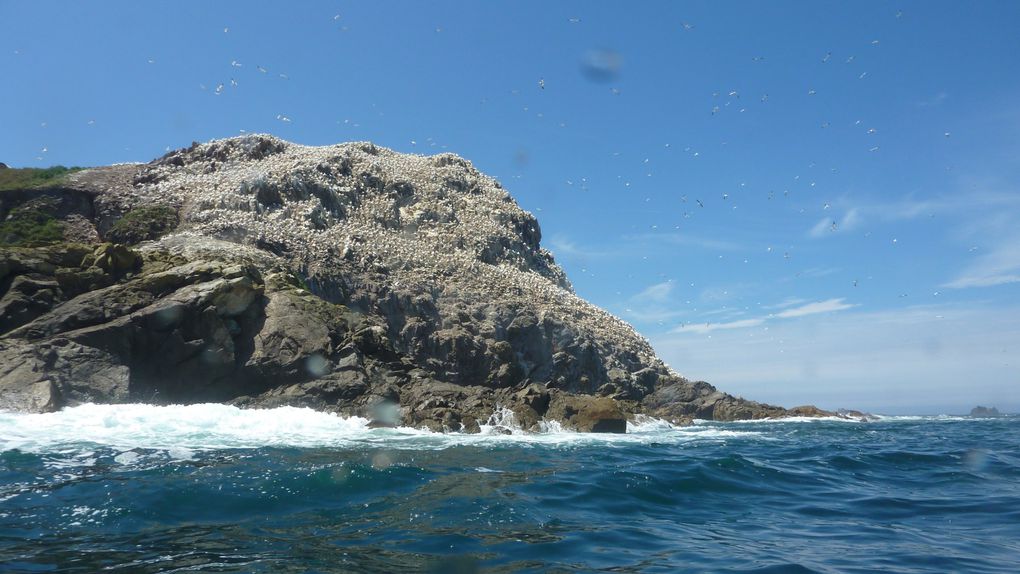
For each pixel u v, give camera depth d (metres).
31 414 26.19
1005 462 24.20
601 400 37.00
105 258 34.66
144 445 21.98
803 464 22.59
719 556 11.87
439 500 15.46
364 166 64.62
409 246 55.38
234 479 16.80
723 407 56.28
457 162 79.38
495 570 10.93
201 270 34.94
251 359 33.66
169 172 55.41
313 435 27.12
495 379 45.97
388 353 37.62
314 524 13.43
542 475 18.80
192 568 10.74
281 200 51.62
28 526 12.87
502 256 65.31
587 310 62.44
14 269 32.69
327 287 44.59
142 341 31.75
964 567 11.44
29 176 54.16
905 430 44.59
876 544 12.86
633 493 16.88
